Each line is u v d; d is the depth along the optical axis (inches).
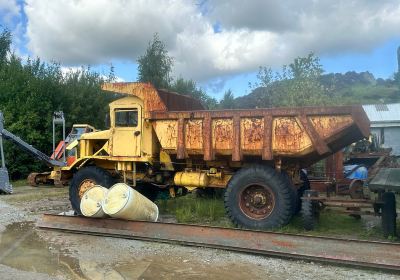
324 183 372.8
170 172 392.2
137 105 384.5
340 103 705.6
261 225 323.9
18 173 828.6
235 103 1211.9
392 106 963.3
